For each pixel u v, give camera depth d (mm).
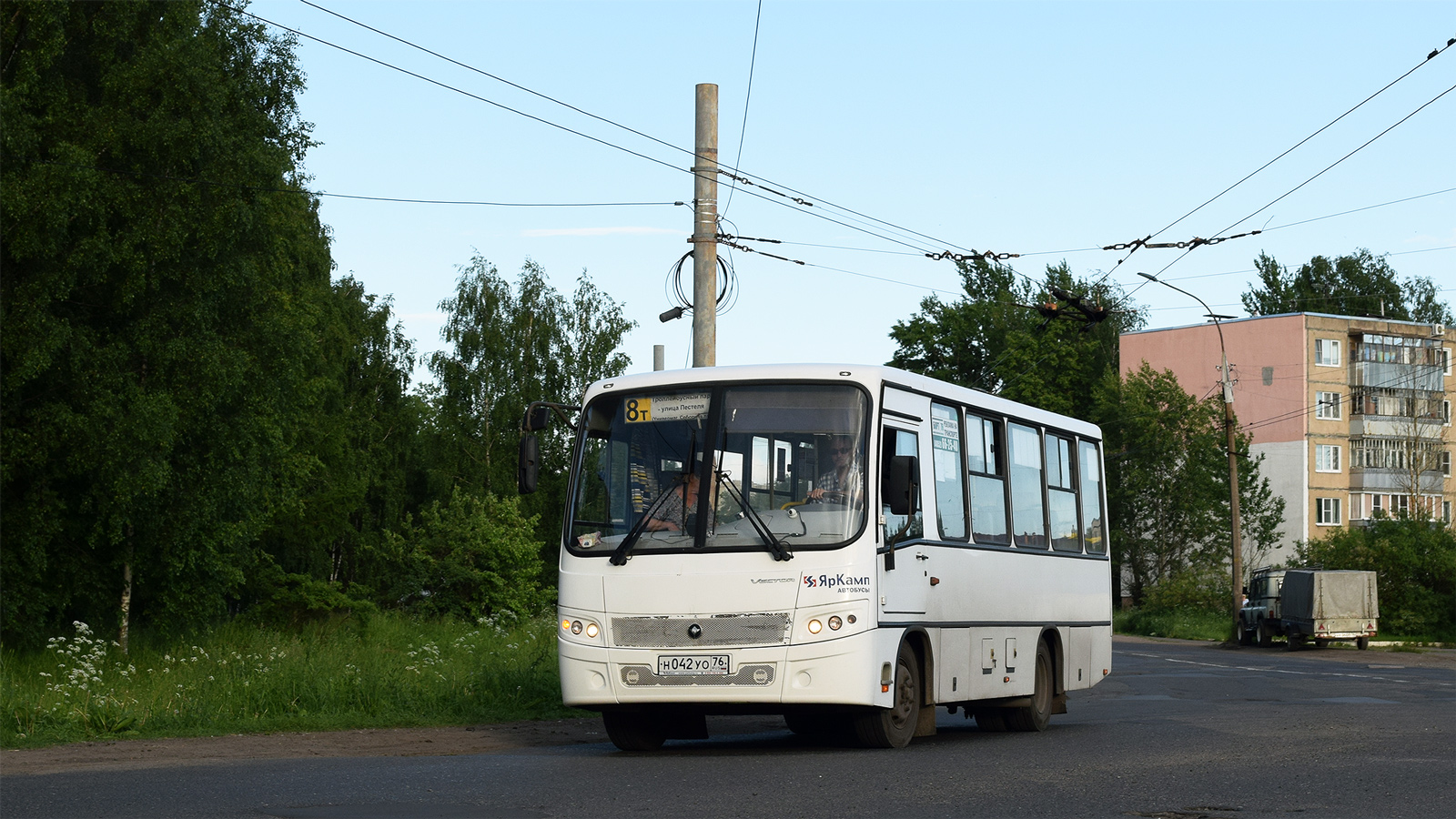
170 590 31391
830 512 12719
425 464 65438
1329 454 84188
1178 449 80812
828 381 13164
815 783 9820
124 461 26656
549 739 15523
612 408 13555
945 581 14359
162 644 31078
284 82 35188
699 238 20766
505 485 63312
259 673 18531
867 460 12875
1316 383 84312
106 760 12461
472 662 23281
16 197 24234
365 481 54594
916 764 11188
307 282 45531
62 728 15188
